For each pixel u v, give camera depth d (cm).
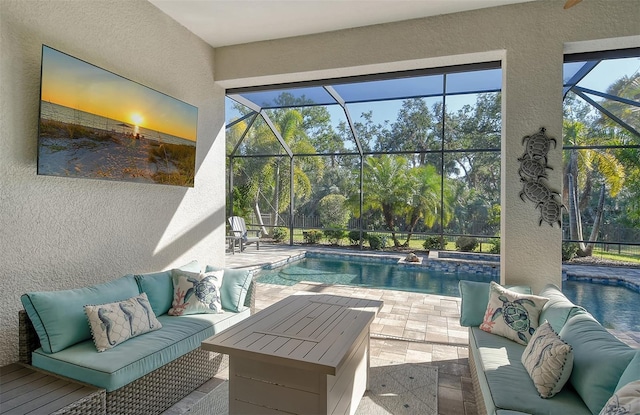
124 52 336
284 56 429
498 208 1008
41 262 269
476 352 251
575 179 885
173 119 378
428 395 270
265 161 1213
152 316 275
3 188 246
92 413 196
